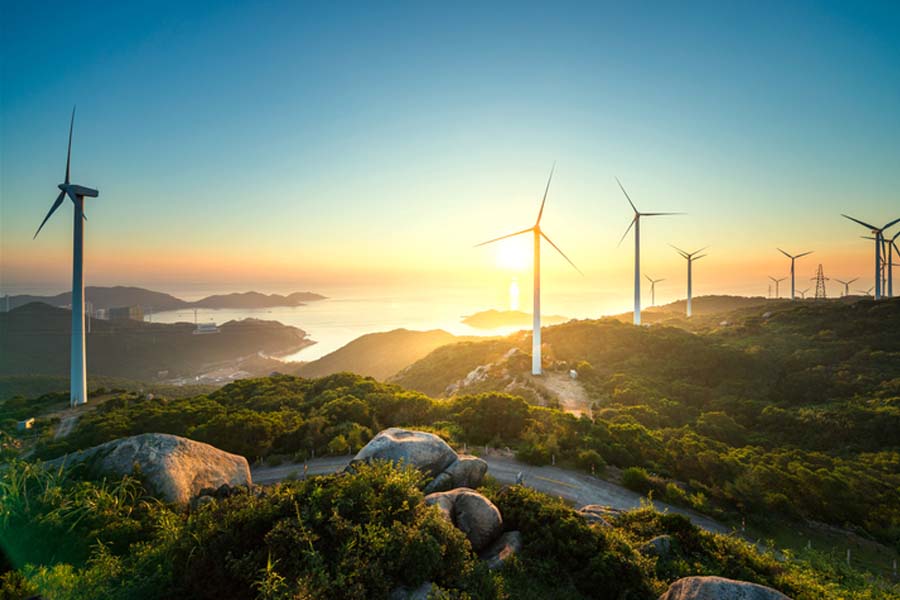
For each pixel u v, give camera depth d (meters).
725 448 41.62
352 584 9.02
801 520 28.42
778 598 9.35
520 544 14.05
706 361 74.62
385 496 11.94
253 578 9.14
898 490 31.88
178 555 10.07
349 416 43.59
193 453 19.53
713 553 14.87
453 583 10.67
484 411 42.38
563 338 97.25
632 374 73.44
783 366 71.06
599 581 12.23
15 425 54.94
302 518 10.54
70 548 12.57
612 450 36.47
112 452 18.59
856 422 48.91
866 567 23.44
